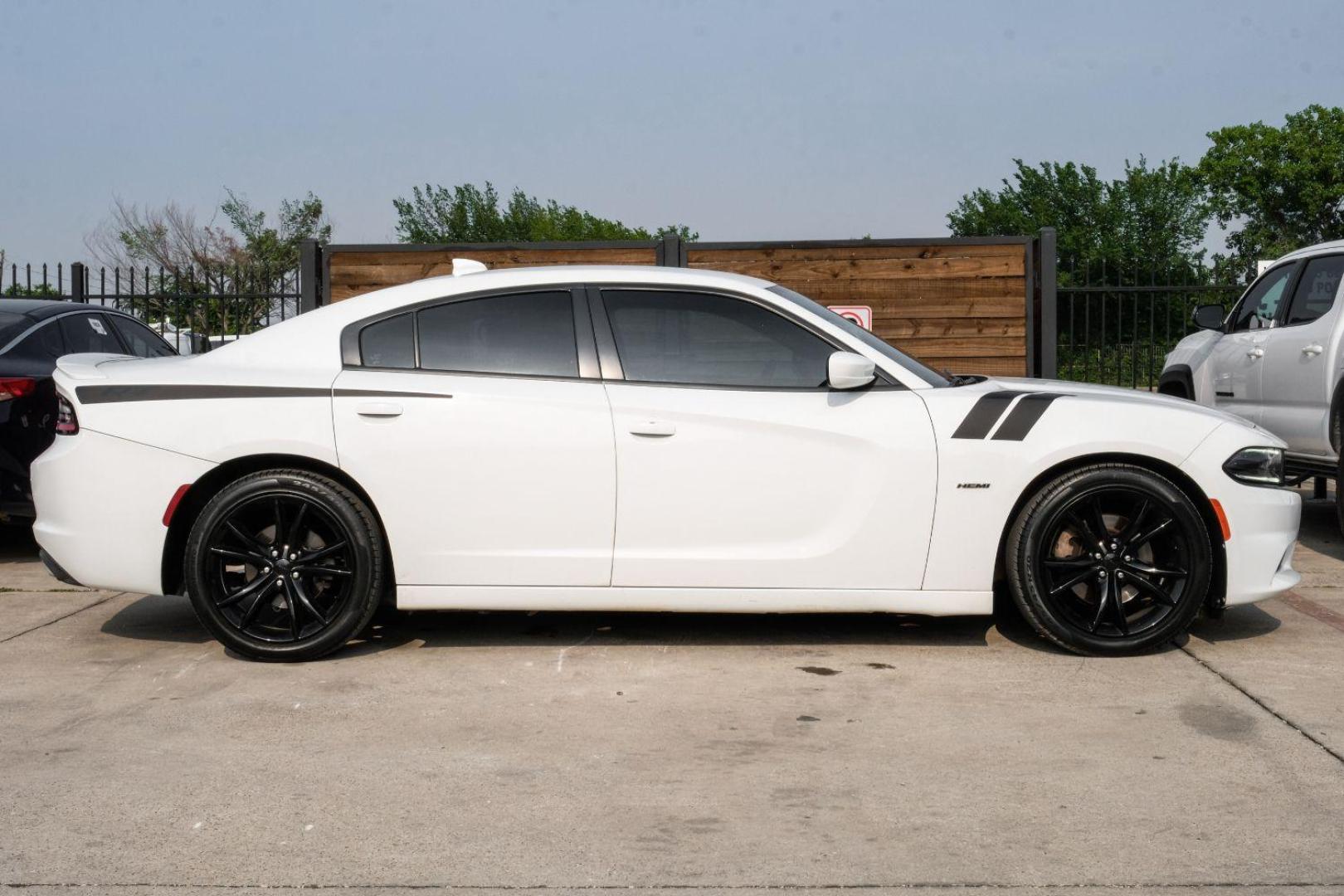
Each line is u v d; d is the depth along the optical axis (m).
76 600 6.18
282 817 3.34
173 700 4.43
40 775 3.67
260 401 4.88
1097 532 4.90
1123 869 2.98
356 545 4.86
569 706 4.35
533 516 4.86
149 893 2.89
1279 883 2.90
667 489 4.84
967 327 9.91
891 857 3.06
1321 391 7.35
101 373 5.02
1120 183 47.06
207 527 4.84
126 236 35.12
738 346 4.99
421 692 4.53
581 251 10.08
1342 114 51.22
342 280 10.11
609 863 3.04
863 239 9.90
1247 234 52.06
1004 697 4.41
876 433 4.84
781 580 4.86
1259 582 4.94
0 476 6.82
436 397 4.87
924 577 4.88
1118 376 11.80
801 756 3.81
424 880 2.95
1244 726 4.05
